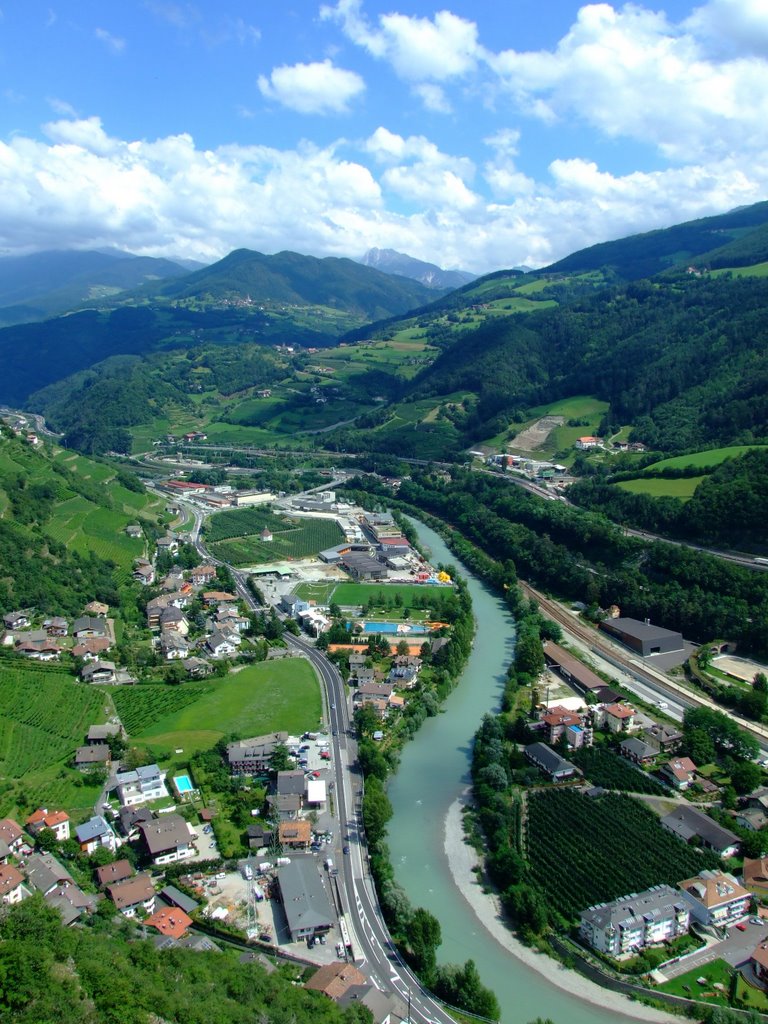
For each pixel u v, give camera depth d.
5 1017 94.31
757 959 133.25
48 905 130.50
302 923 140.50
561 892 153.25
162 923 139.62
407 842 171.62
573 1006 128.88
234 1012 107.81
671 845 166.88
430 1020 123.94
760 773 191.88
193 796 183.75
